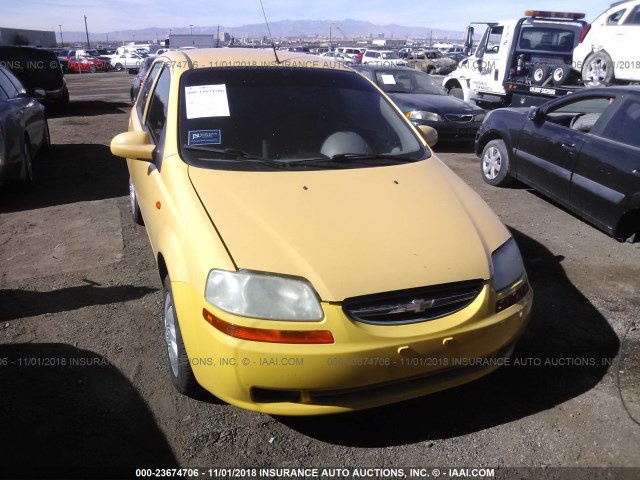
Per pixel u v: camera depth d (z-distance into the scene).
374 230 2.59
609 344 3.41
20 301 3.74
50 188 6.49
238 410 2.75
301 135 3.32
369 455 2.50
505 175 6.80
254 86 3.54
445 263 2.47
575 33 11.34
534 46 11.20
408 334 2.32
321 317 2.25
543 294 4.06
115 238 4.89
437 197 2.97
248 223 2.54
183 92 3.42
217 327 2.30
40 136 7.46
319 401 2.38
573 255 4.81
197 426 2.63
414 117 9.56
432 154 3.59
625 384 3.02
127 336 3.35
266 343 2.24
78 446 2.46
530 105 10.53
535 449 2.55
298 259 2.38
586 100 5.67
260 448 2.52
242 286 2.30
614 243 5.12
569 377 3.08
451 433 2.64
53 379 2.91
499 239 2.79
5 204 5.89
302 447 2.53
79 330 3.40
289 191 2.81
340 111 3.56
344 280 2.31
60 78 13.86
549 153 5.83
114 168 7.50
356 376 2.29
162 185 3.04
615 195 4.83
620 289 4.17
